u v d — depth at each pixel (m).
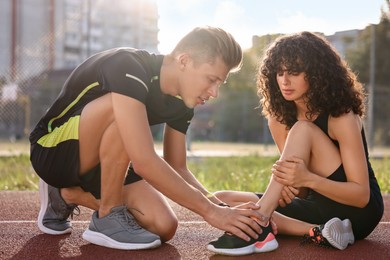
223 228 2.00
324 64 2.12
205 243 2.24
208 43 1.99
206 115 26.02
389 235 2.46
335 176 2.16
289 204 2.32
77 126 2.09
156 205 2.19
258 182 4.72
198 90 2.04
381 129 16.92
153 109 2.19
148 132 1.99
